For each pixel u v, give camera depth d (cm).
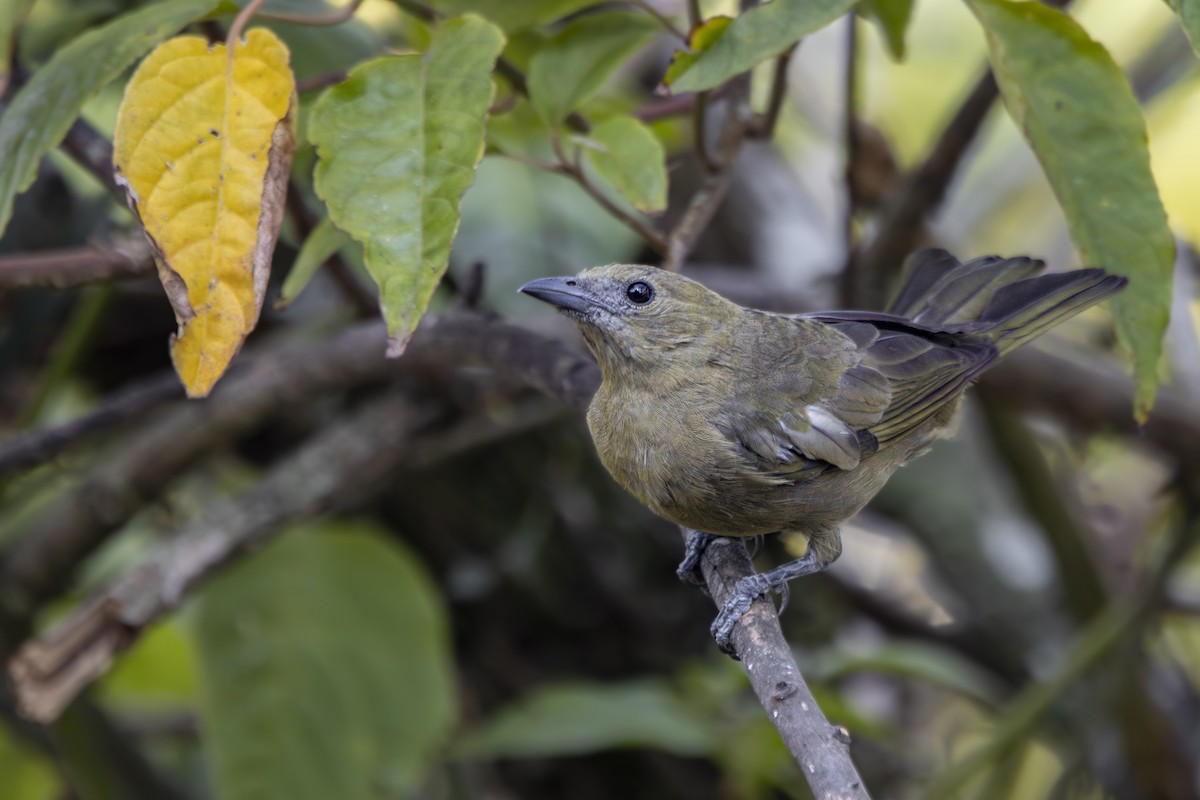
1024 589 1238
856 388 863
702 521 851
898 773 1216
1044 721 1109
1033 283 932
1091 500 1390
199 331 554
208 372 554
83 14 948
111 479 1019
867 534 1434
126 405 905
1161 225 670
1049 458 1388
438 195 550
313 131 559
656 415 833
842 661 1020
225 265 554
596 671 1221
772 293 1158
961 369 898
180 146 553
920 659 1033
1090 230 684
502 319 879
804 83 1469
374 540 1071
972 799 1108
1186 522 1048
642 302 840
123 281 778
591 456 1190
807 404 845
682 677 1093
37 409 1015
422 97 564
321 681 1038
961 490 1256
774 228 1304
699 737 966
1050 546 1172
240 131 555
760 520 848
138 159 551
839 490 859
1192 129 1405
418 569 1076
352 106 564
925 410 884
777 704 573
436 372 931
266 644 1039
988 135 1477
